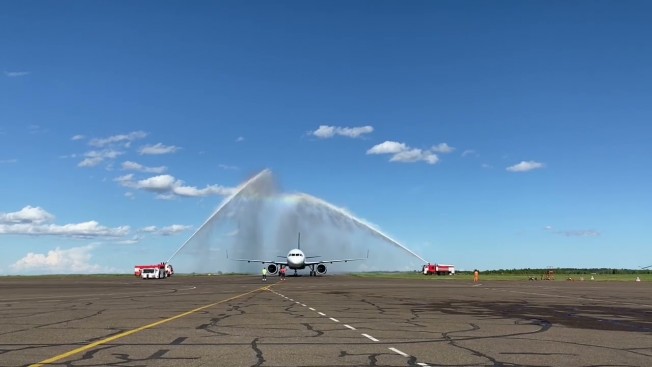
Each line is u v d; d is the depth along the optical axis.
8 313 26.11
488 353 14.51
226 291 48.25
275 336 17.69
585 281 87.56
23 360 13.22
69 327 20.14
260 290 49.94
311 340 16.80
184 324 21.19
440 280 86.69
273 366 12.48
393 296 40.50
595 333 19.03
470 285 64.69
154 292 46.69
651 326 21.33
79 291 48.91
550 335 18.39
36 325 20.81
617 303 34.31
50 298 38.34
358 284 65.44
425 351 14.77
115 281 84.12
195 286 60.50
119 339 16.92
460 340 17.02
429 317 24.50
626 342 16.80
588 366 12.78
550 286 63.41
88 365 12.58
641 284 72.88
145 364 12.70
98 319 23.12
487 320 23.34
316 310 27.84
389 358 13.62
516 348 15.42
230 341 16.52
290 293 44.47
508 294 44.47
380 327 20.39
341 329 19.70
